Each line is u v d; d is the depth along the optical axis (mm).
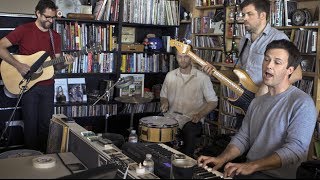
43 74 3506
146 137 2996
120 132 4727
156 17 4645
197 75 3484
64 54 3775
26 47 3465
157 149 1680
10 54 3389
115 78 4461
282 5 3379
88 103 4301
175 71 3592
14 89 3461
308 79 3303
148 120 3145
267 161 1559
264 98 1894
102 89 4418
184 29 4777
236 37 3947
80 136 1842
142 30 4848
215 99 3445
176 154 1610
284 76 1768
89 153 1740
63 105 4141
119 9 4359
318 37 3133
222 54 4160
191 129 3162
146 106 4723
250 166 1486
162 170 1397
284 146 1647
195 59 3273
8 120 3812
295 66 1773
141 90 4676
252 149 1854
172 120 3178
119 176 1364
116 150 1671
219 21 4242
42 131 3600
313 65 3223
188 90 3502
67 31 4062
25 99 3494
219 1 4176
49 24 3486
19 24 3838
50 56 3594
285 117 1741
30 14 3875
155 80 4957
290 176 1670
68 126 2051
